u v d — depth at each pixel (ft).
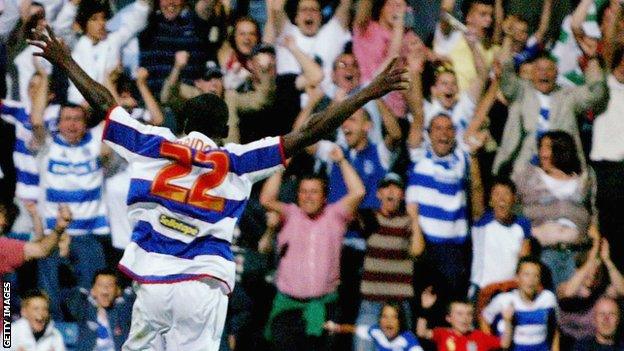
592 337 110.73
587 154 120.37
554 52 123.65
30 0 112.78
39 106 110.22
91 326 104.32
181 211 57.82
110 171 109.09
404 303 105.81
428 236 109.81
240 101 110.52
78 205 108.17
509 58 116.26
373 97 56.29
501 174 115.85
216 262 58.03
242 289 104.99
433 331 106.42
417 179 110.22
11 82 113.09
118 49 112.57
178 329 58.18
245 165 58.39
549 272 110.83
